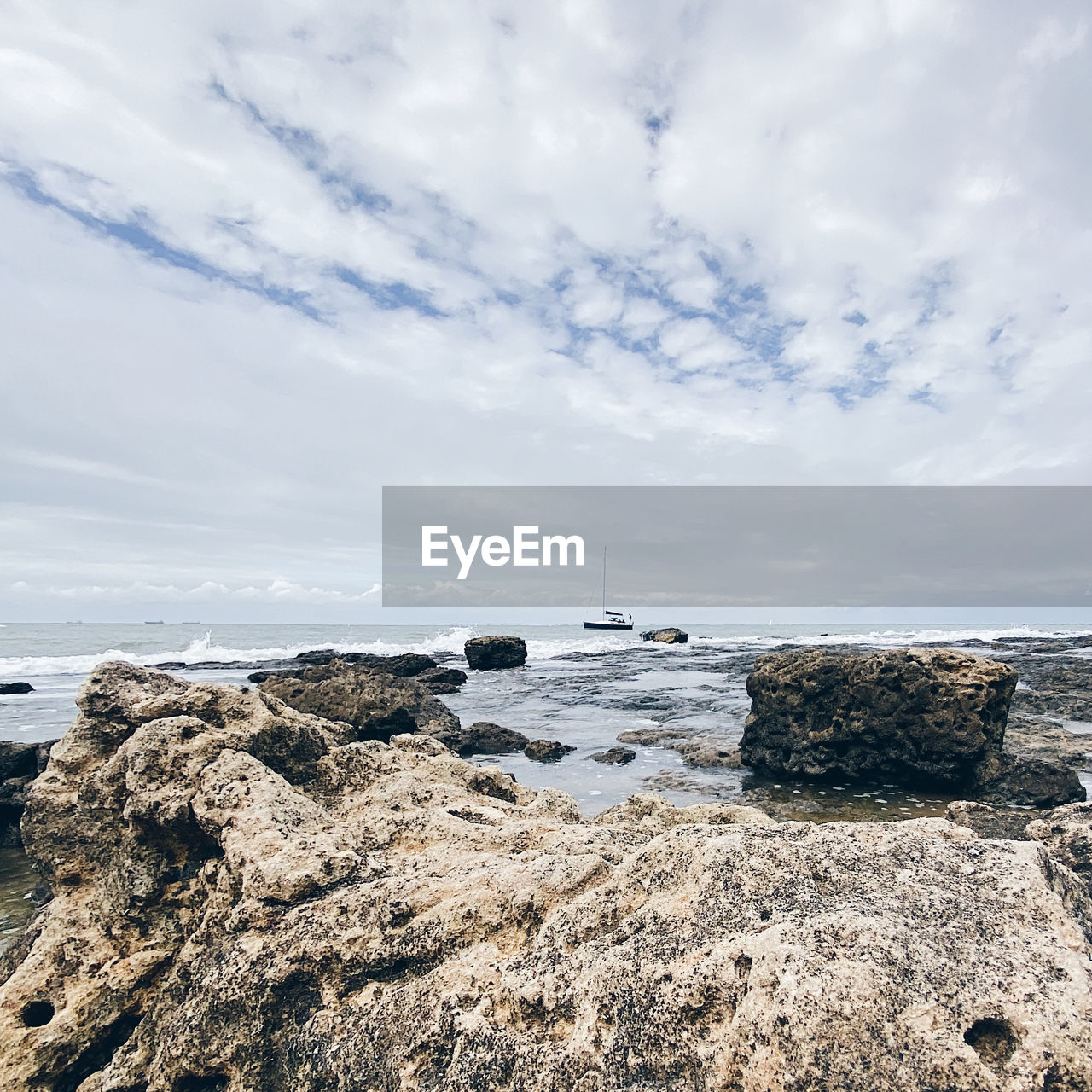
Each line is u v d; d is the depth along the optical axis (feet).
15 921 27.53
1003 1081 9.37
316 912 14.87
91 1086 14.82
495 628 386.73
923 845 13.70
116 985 17.01
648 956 11.94
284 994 13.76
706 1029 10.87
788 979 10.46
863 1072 9.46
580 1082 10.66
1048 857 13.37
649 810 28.89
